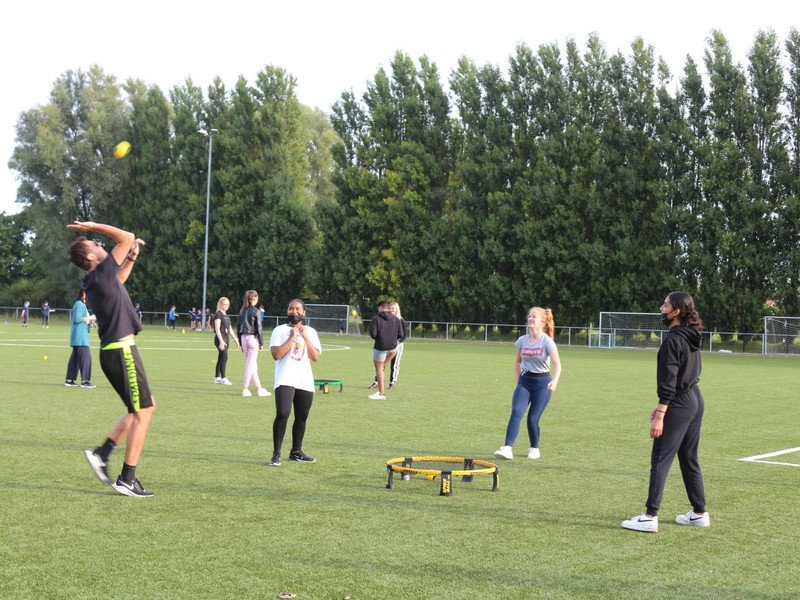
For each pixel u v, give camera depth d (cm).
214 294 6875
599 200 5291
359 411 1526
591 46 5544
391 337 1711
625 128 5344
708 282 4978
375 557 618
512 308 5662
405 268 6003
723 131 5072
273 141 6744
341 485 873
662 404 704
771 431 1352
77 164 7081
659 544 674
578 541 676
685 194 5103
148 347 3662
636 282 5166
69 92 7269
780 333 4794
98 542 642
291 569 585
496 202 5606
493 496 838
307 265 6494
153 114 7212
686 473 733
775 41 5069
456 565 602
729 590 561
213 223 6881
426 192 6047
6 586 539
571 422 1419
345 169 6312
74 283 7306
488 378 2306
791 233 4884
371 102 6288
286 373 982
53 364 2503
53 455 1006
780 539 694
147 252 7250
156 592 531
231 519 721
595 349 4828
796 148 5031
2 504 760
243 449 1084
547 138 5559
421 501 807
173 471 929
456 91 6000
